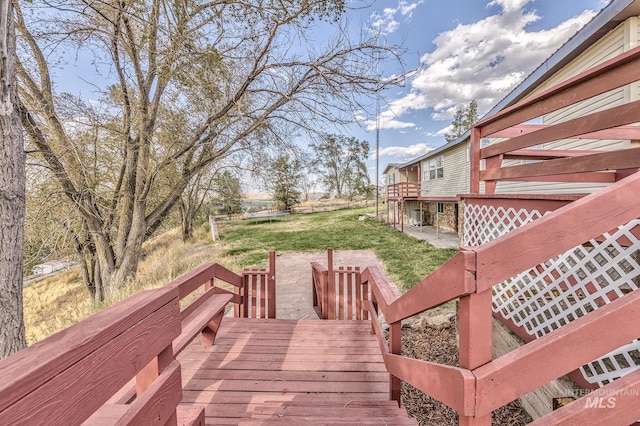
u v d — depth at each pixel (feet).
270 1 15.03
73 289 30.73
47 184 19.92
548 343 2.63
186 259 30.04
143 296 3.21
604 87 5.48
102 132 21.57
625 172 8.18
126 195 22.88
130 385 5.58
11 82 8.84
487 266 2.64
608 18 12.32
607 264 5.01
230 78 18.17
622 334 2.65
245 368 7.65
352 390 6.72
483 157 9.77
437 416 7.26
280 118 21.29
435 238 34.55
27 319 23.30
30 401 1.82
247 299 12.21
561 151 10.87
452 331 11.41
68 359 2.08
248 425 4.77
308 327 10.12
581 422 2.62
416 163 48.83
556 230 2.60
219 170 32.65
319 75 18.21
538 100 7.09
